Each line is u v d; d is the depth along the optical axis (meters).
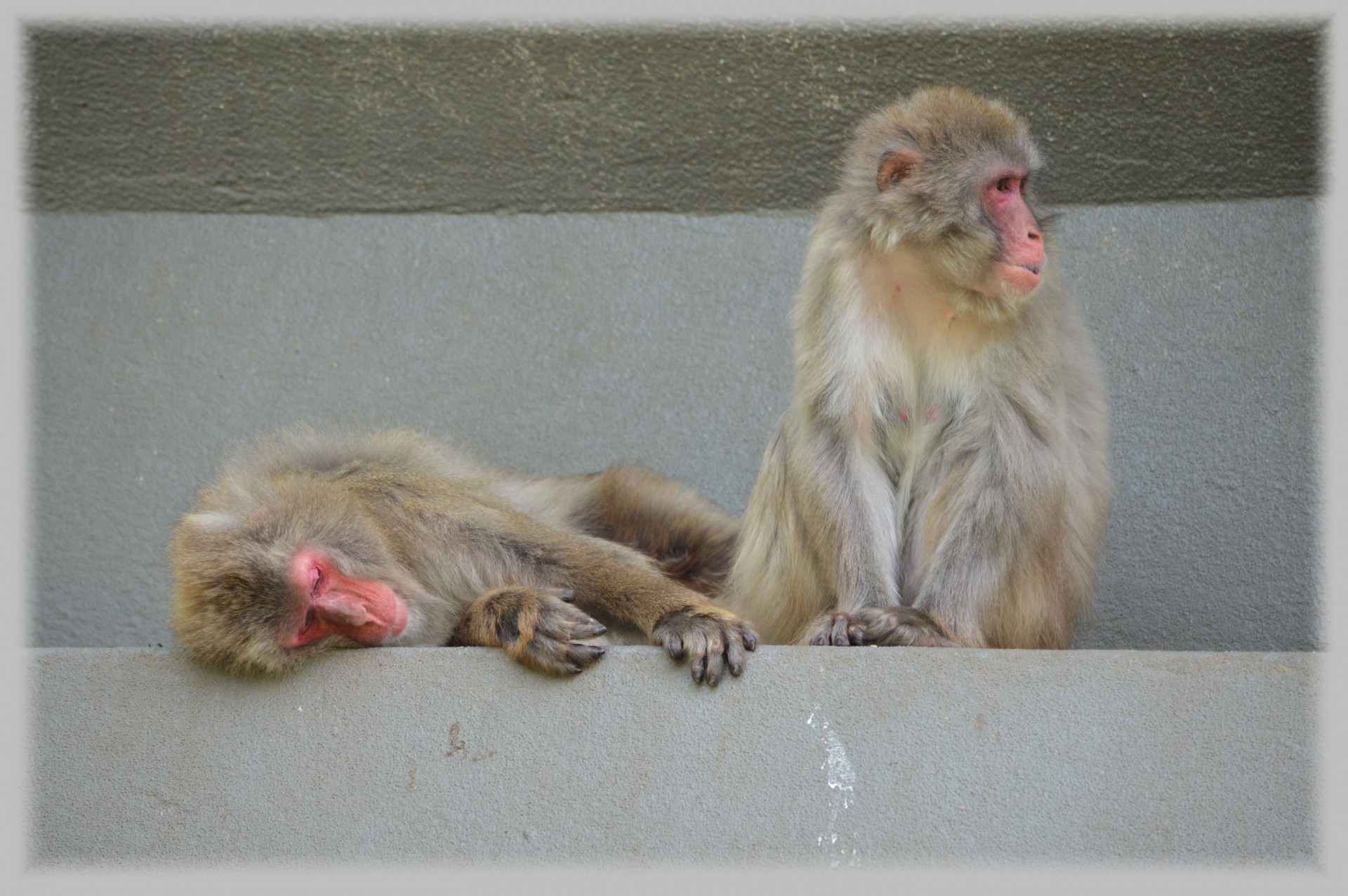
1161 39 10.38
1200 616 10.76
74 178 11.50
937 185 8.51
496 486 9.91
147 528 11.36
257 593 7.81
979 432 8.53
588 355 11.71
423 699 7.61
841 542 8.44
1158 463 11.03
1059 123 10.95
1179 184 11.30
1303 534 10.80
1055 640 8.52
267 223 11.78
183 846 7.52
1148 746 7.17
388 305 11.75
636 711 7.46
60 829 7.59
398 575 8.62
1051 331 8.59
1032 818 7.13
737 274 11.74
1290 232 11.28
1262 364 11.12
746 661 7.46
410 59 10.70
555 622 7.61
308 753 7.59
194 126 11.14
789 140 11.22
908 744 7.28
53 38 10.58
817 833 7.22
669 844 7.28
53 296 11.72
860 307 8.70
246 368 11.66
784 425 9.01
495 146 11.30
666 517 10.52
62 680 7.80
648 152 11.33
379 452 9.66
